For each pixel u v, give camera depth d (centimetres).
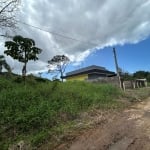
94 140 657
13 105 948
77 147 611
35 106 951
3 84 1296
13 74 1755
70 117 951
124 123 845
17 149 618
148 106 1299
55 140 680
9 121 797
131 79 3725
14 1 1274
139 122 842
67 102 1136
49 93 1255
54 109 977
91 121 900
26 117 813
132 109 1210
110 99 1524
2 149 621
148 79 5500
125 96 1842
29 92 1177
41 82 1692
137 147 566
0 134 713
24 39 1706
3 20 1251
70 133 738
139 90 2642
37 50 1797
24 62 1761
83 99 1295
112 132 726
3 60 1764
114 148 577
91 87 1878
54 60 3844
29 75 1736
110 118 962
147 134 669
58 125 824
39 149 620
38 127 790
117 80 3000
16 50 1709
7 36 1293
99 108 1193
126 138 649
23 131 755
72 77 4847
